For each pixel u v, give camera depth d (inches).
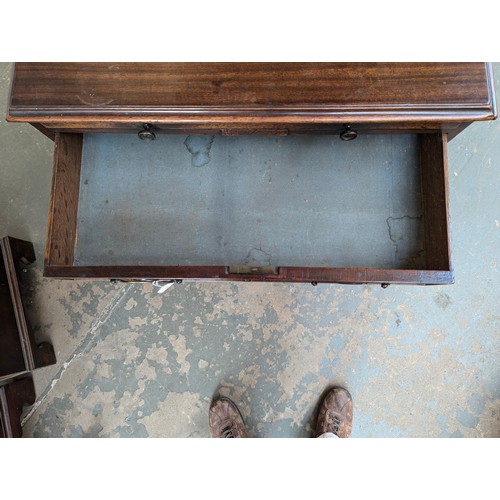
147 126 34.3
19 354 47.2
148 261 39.1
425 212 38.6
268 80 31.0
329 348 54.6
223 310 55.0
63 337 54.3
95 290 55.1
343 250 38.9
